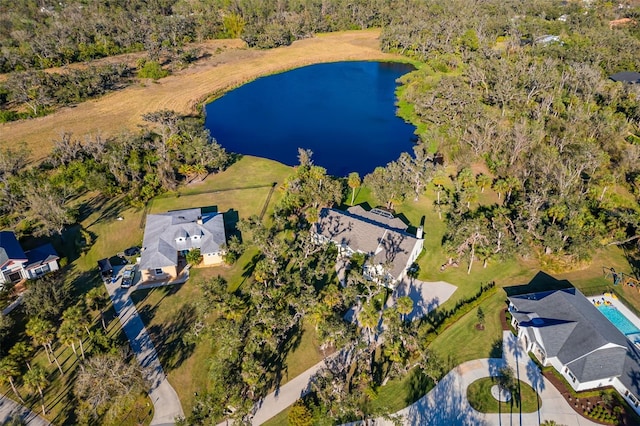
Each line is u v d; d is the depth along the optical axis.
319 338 66.00
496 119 124.38
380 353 66.69
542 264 82.00
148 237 85.88
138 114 151.25
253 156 128.50
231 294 72.31
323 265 80.38
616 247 87.06
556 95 140.25
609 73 165.75
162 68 193.25
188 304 75.38
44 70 178.50
